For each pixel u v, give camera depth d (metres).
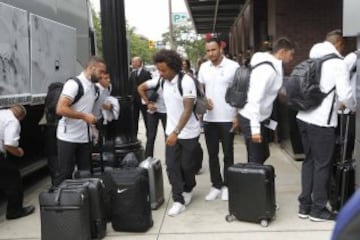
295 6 9.91
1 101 5.49
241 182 4.80
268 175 4.71
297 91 4.66
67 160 5.26
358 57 4.70
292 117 7.63
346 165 4.86
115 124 7.03
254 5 13.57
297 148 7.70
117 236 4.68
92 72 5.09
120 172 4.74
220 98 5.46
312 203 4.98
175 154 5.23
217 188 5.80
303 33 9.96
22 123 7.36
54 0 7.54
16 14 5.97
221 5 19.23
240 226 4.82
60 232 4.25
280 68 4.91
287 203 5.51
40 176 7.91
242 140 10.02
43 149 7.48
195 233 4.68
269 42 9.67
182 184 5.34
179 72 5.05
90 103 5.16
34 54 6.52
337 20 9.91
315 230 4.63
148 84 7.29
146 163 5.47
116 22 7.14
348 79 4.56
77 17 8.70
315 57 4.74
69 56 8.02
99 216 4.53
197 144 5.29
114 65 7.13
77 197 4.23
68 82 4.98
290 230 4.65
